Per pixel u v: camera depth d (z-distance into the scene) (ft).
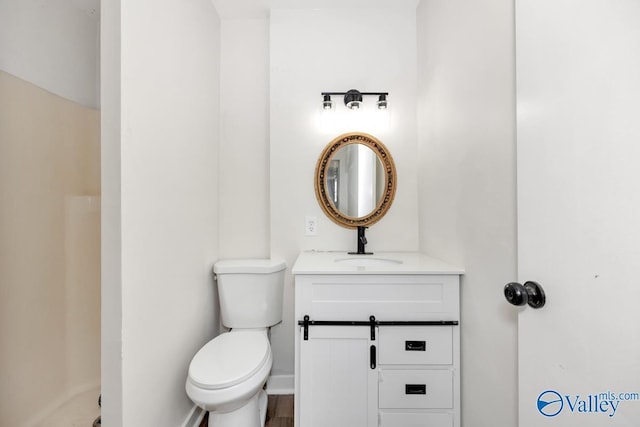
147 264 3.43
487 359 3.40
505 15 2.99
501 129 3.08
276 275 5.47
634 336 1.51
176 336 4.17
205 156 5.37
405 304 4.09
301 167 5.95
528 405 2.37
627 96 1.55
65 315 4.58
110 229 2.94
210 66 5.62
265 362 4.10
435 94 4.95
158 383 3.66
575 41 1.89
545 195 2.19
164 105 3.86
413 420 4.06
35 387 4.16
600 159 1.72
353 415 4.10
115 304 2.93
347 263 5.27
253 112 6.23
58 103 4.50
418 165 5.91
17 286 3.96
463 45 3.91
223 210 6.22
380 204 5.91
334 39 5.95
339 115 5.98
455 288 4.05
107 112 2.94
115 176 2.94
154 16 3.60
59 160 4.50
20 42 4.00
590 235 1.79
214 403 3.48
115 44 2.94
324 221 5.95
